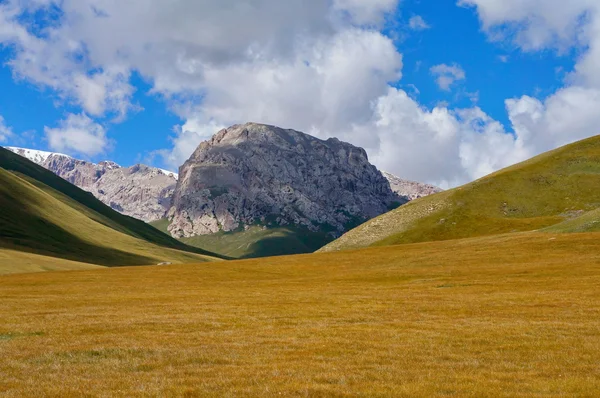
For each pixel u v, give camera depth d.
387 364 25.77
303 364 25.83
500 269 78.00
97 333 36.19
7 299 61.75
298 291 66.69
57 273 109.56
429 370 24.36
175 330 37.09
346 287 70.19
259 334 34.81
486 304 46.59
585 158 188.62
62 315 45.88
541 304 45.19
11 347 31.09
